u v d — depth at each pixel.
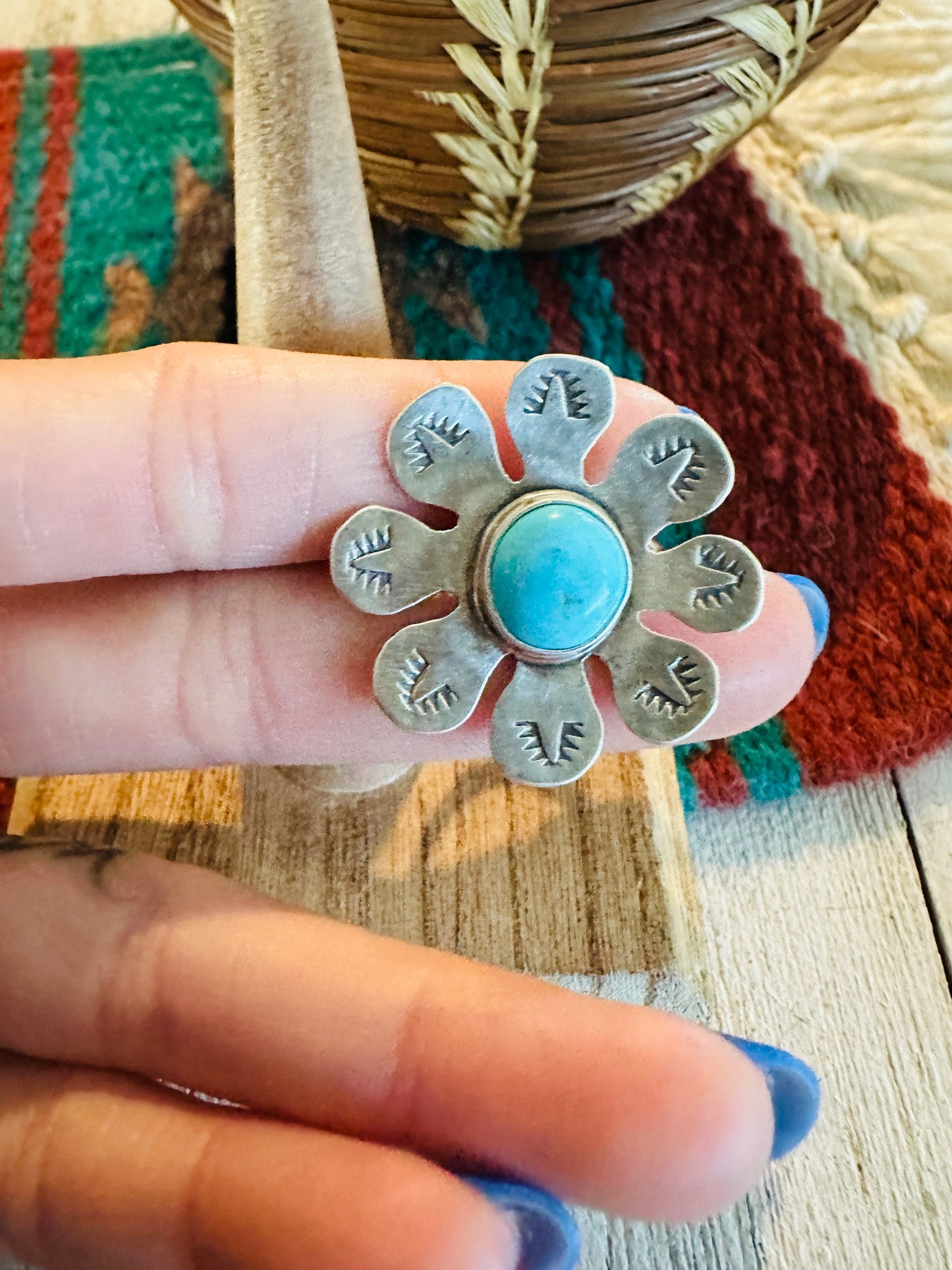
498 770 0.11
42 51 0.16
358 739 0.09
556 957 0.10
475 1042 0.07
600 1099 0.07
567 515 0.08
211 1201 0.07
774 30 0.10
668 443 0.08
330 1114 0.08
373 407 0.08
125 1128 0.08
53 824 0.11
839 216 0.15
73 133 0.15
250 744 0.09
